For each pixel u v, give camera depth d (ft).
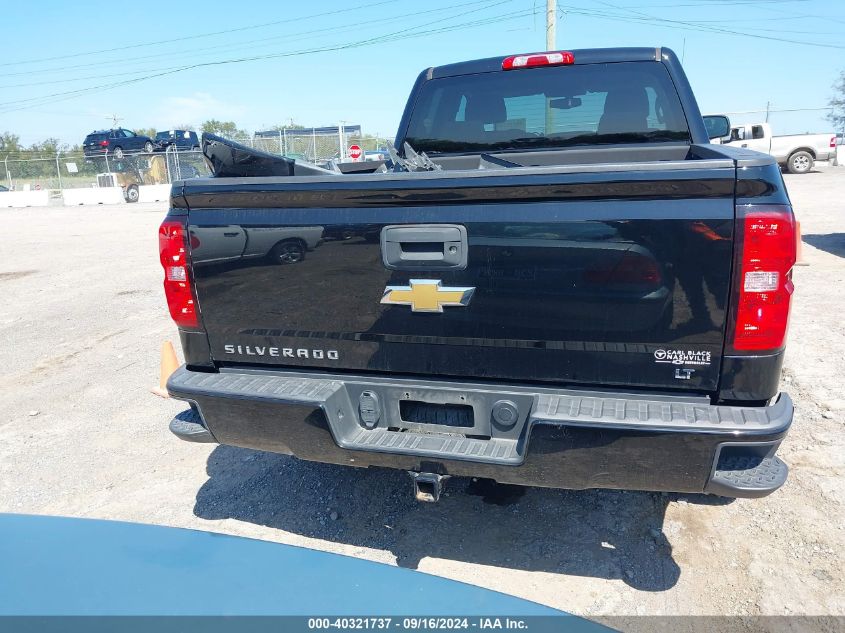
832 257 31.89
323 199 8.73
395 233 8.46
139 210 88.33
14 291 32.99
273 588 4.06
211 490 12.66
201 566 4.23
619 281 7.72
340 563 4.36
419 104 15.28
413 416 9.29
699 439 7.42
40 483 13.08
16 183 129.39
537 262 7.97
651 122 13.78
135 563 4.22
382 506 11.80
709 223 7.32
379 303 8.79
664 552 10.11
